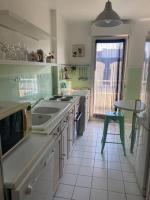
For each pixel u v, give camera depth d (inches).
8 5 72.4
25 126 54.9
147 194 72.9
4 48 65.6
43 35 93.6
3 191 35.2
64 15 142.3
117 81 175.2
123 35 159.9
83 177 91.4
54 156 69.3
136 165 91.6
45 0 107.4
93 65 174.7
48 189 56.9
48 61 113.0
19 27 74.8
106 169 98.8
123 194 80.0
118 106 112.5
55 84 139.3
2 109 45.9
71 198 77.2
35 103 104.2
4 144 44.4
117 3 112.1
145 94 83.6
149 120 72.7
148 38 81.6
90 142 132.8
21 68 85.7
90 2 111.3
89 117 184.5
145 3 112.0
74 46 173.5
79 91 162.1
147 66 81.3
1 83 68.6
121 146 127.0
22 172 39.1
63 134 86.3
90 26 165.6
